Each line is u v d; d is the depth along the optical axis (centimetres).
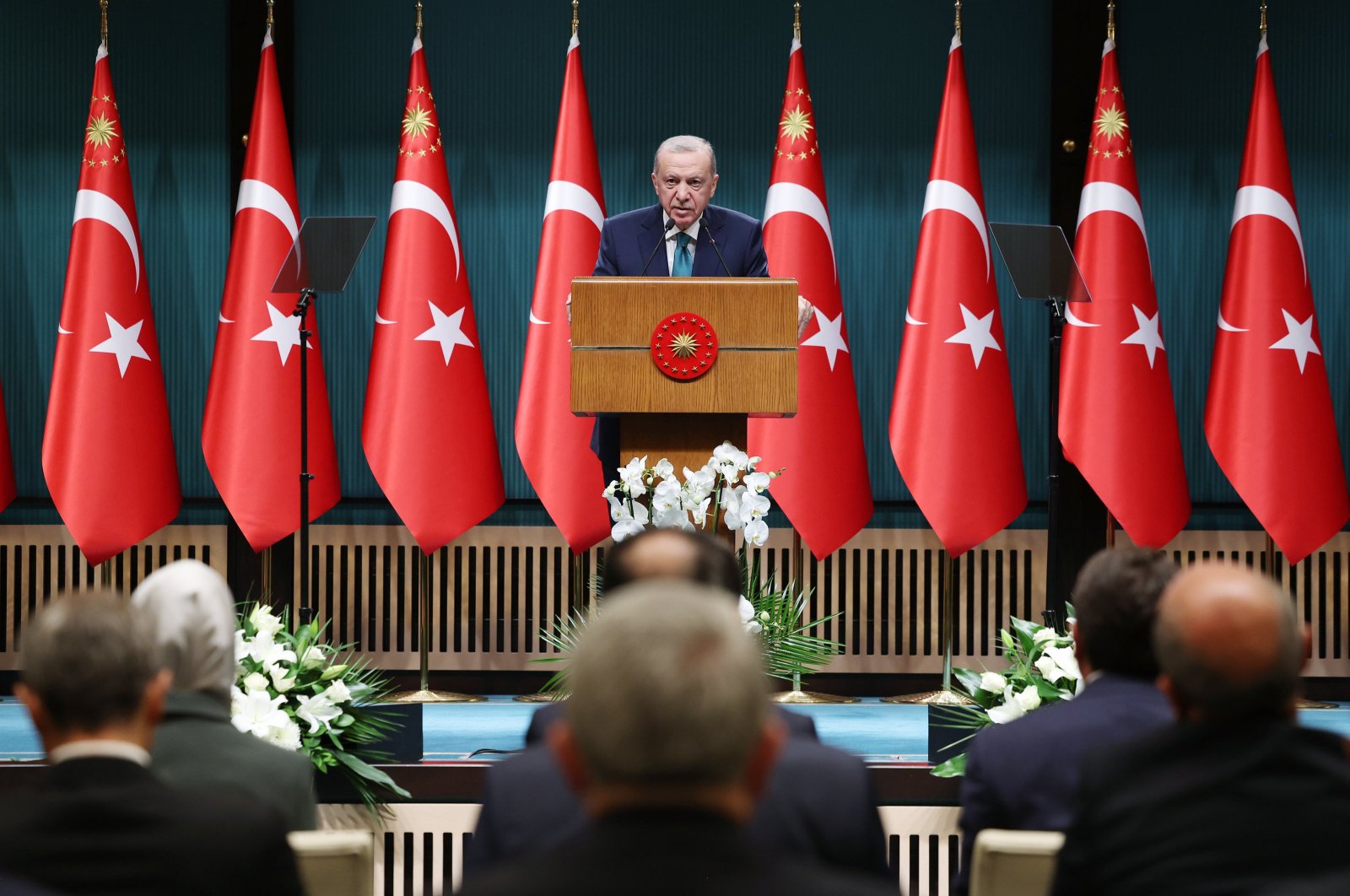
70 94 2380
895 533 2409
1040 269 1800
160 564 2384
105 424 2192
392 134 2405
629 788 411
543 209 2414
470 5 2406
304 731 1325
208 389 2295
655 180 1656
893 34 2411
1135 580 860
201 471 2400
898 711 1930
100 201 2222
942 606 2416
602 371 1351
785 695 2212
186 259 2391
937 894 1396
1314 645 2409
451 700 2275
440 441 2202
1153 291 2250
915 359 2230
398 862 1383
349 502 2392
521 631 2409
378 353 2216
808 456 2231
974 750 880
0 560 2370
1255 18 2408
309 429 2261
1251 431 2212
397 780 1390
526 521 2417
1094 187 2256
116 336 2211
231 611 848
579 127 2250
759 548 2402
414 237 2222
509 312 2420
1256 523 2422
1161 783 624
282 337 2231
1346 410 2411
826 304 2245
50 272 2380
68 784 593
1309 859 592
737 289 1350
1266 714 633
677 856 398
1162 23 2409
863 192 2419
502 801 729
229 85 2392
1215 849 598
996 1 2409
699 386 1350
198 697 820
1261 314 2227
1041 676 1345
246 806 607
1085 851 637
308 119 2397
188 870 580
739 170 2423
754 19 2422
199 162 2391
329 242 1811
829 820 712
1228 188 2414
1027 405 2417
